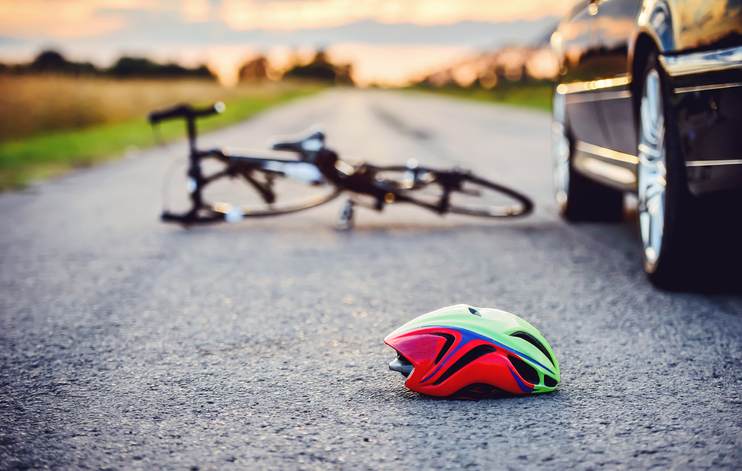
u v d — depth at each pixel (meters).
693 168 2.64
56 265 3.37
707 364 2.39
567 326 2.64
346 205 3.89
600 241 3.53
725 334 2.55
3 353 2.57
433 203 3.87
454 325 2.25
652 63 2.81
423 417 2.20
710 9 2.55
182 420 2.22
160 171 6.62
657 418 2.18
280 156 3.85
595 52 3.37
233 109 19.17
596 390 2.29
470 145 8.64
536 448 2.09
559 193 4.03
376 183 3.83
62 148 9.03
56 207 4.63
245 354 2.52
